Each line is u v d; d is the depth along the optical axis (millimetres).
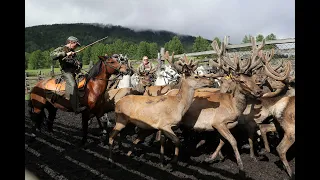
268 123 5957
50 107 7090
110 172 4625
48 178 4266
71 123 9281
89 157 5422
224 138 5281
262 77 5934
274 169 4891
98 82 6273
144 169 4805
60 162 5082
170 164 4898
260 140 6367
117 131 5117
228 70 5688
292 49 8977
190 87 4871
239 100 5023
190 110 5371
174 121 4875
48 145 6262
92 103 6156
